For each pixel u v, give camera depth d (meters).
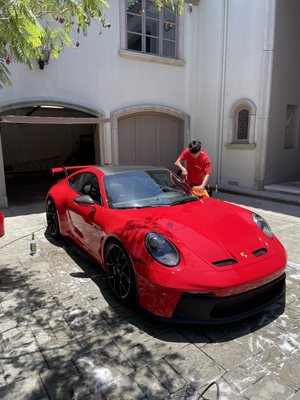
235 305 2.46
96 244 3.34
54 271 3.69
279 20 7.75
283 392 1.91
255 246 2.69
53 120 6.83
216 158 9.46
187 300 2.35
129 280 2.72
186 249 2.53
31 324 2.66
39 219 6.20
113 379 2.04
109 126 8.34
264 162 8.28
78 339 2.45
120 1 7.96
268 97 7.99
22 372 2.11
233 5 8.40
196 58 9.55
